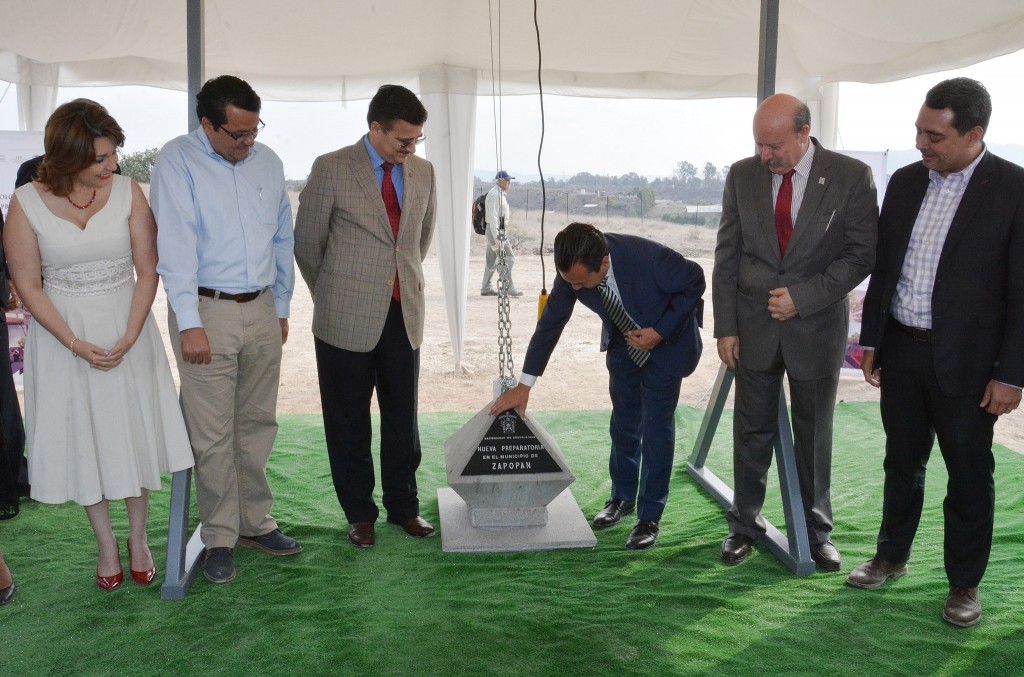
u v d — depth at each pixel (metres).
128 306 2.76
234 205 2.84
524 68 5.79
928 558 3.26
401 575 3.13
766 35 3.29
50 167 2.54
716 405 4.10
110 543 2.96
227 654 2.57
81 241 2.62
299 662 2.52
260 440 3.20
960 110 2.45
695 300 3.16
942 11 4.46
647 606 2.88
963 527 2.73
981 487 2.70
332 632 2.70
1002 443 5.25
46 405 2.72
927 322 2.72
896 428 2.87
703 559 3.28
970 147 2.53
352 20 4.79
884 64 5.50
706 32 5.06
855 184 2.88
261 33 4.97
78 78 5.62
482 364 7.78
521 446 3.42
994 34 4.64
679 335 3.20
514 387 3.44
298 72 5.76
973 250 2.58
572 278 2.98
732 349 3.14
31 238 2.59
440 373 7.25
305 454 4.61
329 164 3.07
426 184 3.24
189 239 2.76
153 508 3.82
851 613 2.82
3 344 3.72
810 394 3.10
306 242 3.13
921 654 2.56
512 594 2.97
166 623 2.75
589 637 2.67
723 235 3.16
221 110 2.63
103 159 2.57
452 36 5.16
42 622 2.76
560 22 4.91
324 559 3.26
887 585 3.02
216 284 2.86
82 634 2.68
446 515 3.64
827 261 2.95
